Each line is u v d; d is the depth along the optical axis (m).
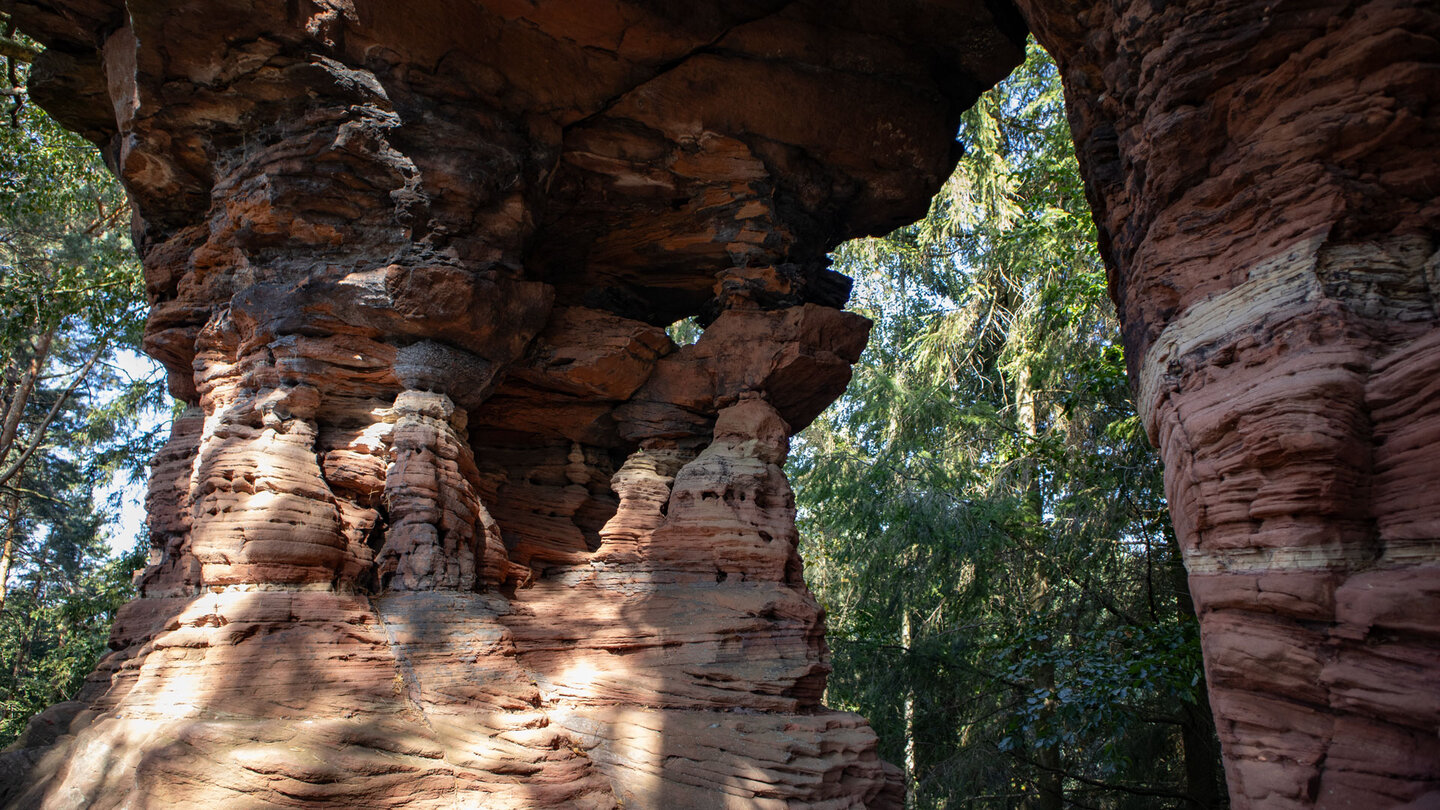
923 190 14.28
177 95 10.20
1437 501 5.43
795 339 13.09
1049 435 20.17
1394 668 5.38
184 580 11.03
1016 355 22.28
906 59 12.99
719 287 13.74
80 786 8.49
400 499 10.71
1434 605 5.20
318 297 10.64
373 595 10.40
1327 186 6.36
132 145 10.91
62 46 11.59
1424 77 6.03
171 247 12.43
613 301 14.73
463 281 10.91
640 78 12.09
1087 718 14.41
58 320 19.88
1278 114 6.69
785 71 12.59
